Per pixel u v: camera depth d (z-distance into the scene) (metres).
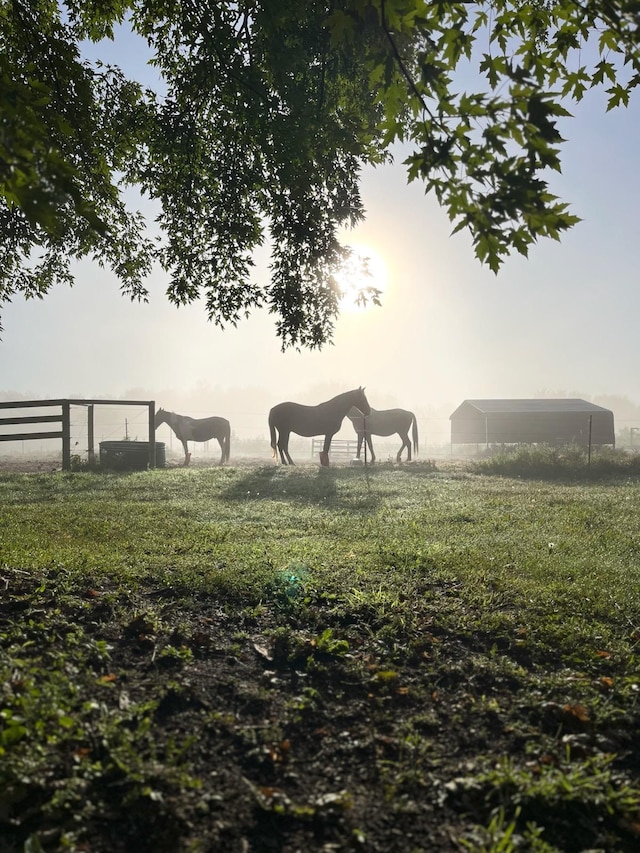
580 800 3.12
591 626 5.47
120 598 5.71
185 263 9.31
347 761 3.49
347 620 5.48
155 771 3.12
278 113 7.48
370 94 7.81
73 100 8.16
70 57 7.99
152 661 4.46
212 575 6.53
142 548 8.08
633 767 3.55
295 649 4.78
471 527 10.56
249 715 3.88
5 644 4.48
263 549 8.17
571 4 4.98
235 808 3.02
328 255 8.15
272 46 6.98
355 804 3.12
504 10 5.62
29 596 5.46
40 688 3.76
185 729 3.64
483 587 6.49
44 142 3.27
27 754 3.08
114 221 10.31
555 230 3.59
